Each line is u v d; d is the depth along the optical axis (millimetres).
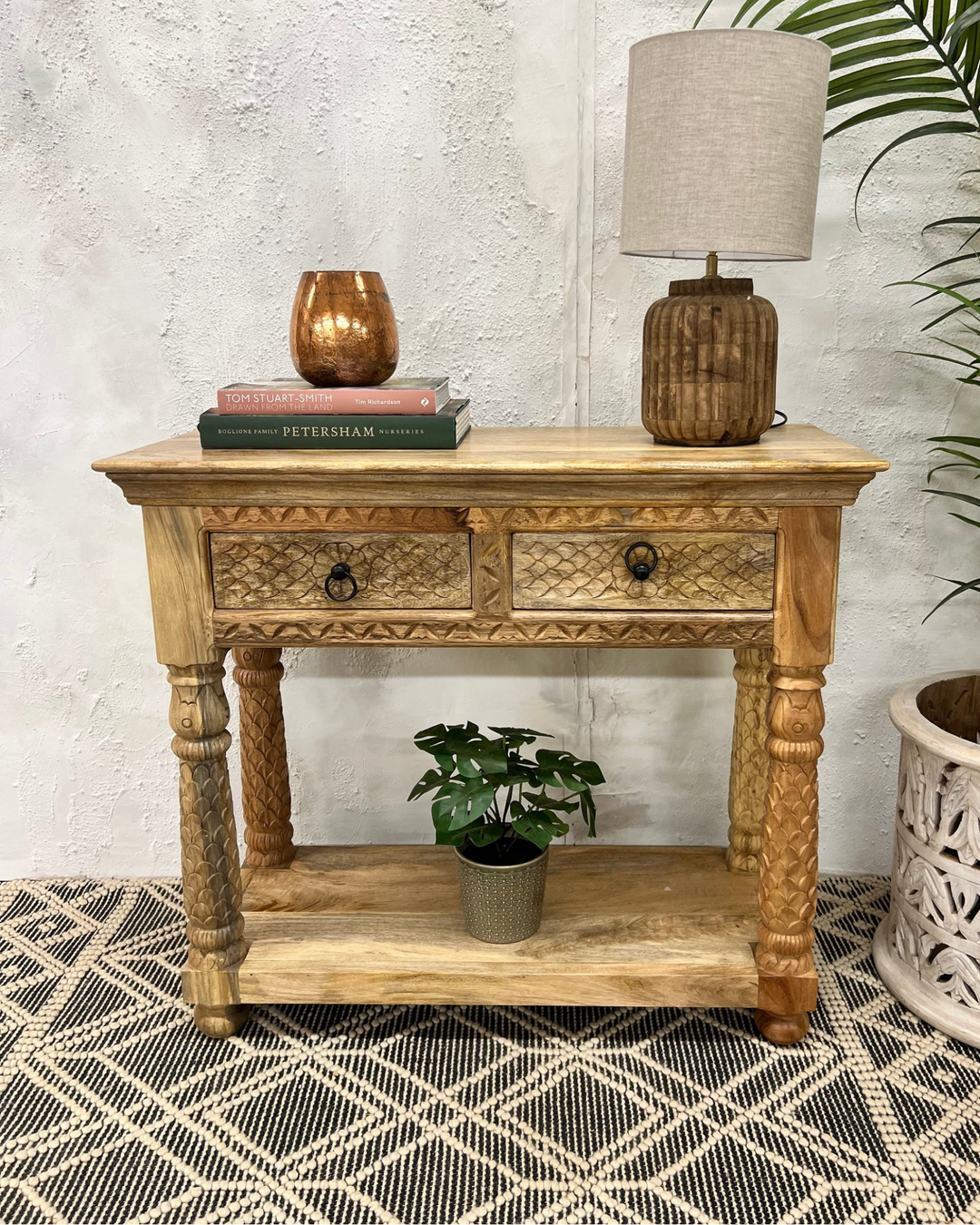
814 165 1187
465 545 1227
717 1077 1313
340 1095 1292
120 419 1680
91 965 1585
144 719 1800
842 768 1787
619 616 1229
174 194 1590
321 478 1184
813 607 1209
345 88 1544
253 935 1453
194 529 1234
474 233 1589
